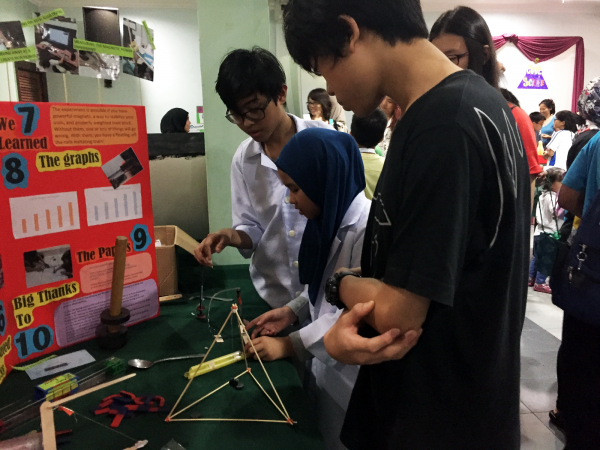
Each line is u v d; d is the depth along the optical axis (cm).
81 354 96
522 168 60
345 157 94
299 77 495
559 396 181
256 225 134
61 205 94
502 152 53
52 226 93
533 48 627
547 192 285
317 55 56
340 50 54
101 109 98
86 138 96
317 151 92
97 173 99
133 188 107
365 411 74
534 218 278
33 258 91
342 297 64
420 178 50
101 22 109
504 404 64
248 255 136
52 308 95
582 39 630
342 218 96
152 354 97
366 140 193
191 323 113
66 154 94
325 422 105
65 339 99
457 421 62
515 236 57
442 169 49
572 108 653
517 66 636
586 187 145
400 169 55
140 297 112
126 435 70
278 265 128
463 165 49
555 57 638
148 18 575
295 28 56
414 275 50
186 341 103
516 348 65
